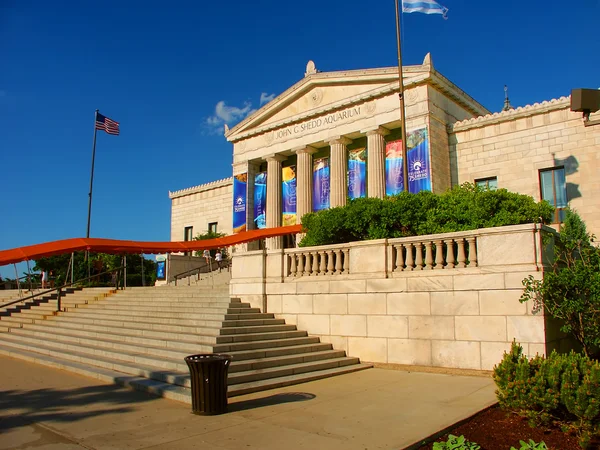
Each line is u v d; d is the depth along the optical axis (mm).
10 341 18516
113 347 14883
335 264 16062
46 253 28266
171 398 10102
